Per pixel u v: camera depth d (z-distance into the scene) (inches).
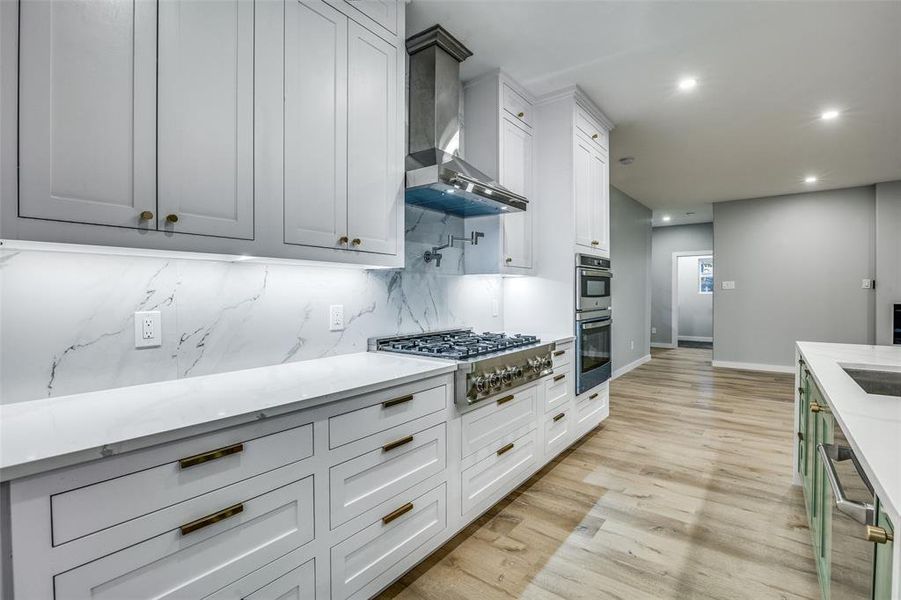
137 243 47.1
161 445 39.9
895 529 25.0
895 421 40.1
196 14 52.0
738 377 223.5
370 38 74.1
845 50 99.7
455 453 75.9
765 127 143.6
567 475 105.6
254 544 46.9
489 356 81.1
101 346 54.0
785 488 98.4
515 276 123.4
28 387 48.8
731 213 252.8
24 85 39.9
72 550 34.9
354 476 57.9
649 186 220.4
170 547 40.5
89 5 43.8
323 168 66.2
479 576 68.6
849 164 181.3
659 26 91.9
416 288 101.4
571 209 120.6
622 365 235.3
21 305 48.4
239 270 67.9
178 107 50.3
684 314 396.8
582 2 84.1
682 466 110.8
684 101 126.6
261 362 70.4
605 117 136.4
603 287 137.5
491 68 109.4
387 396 62.5
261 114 58.3
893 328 207.3
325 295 80.6
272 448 48.5
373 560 60.6
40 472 33.2
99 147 44.4
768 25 91.0
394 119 78.7
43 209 40.9
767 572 69.5
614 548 76.0
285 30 61.3
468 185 84.6
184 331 61.6
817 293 230.2
